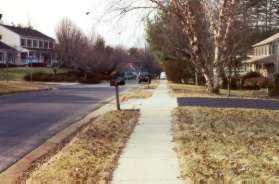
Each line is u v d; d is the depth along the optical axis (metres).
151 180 8.48
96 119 18.80
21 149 12.69
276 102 25.88
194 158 10.23
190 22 30.42
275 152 10.93
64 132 16.00
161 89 43.81
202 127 15.17
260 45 65.69
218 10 30.75
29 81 64.81
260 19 55.94
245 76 58.22
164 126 15.62
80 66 82.56
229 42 33.06
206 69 32.28
